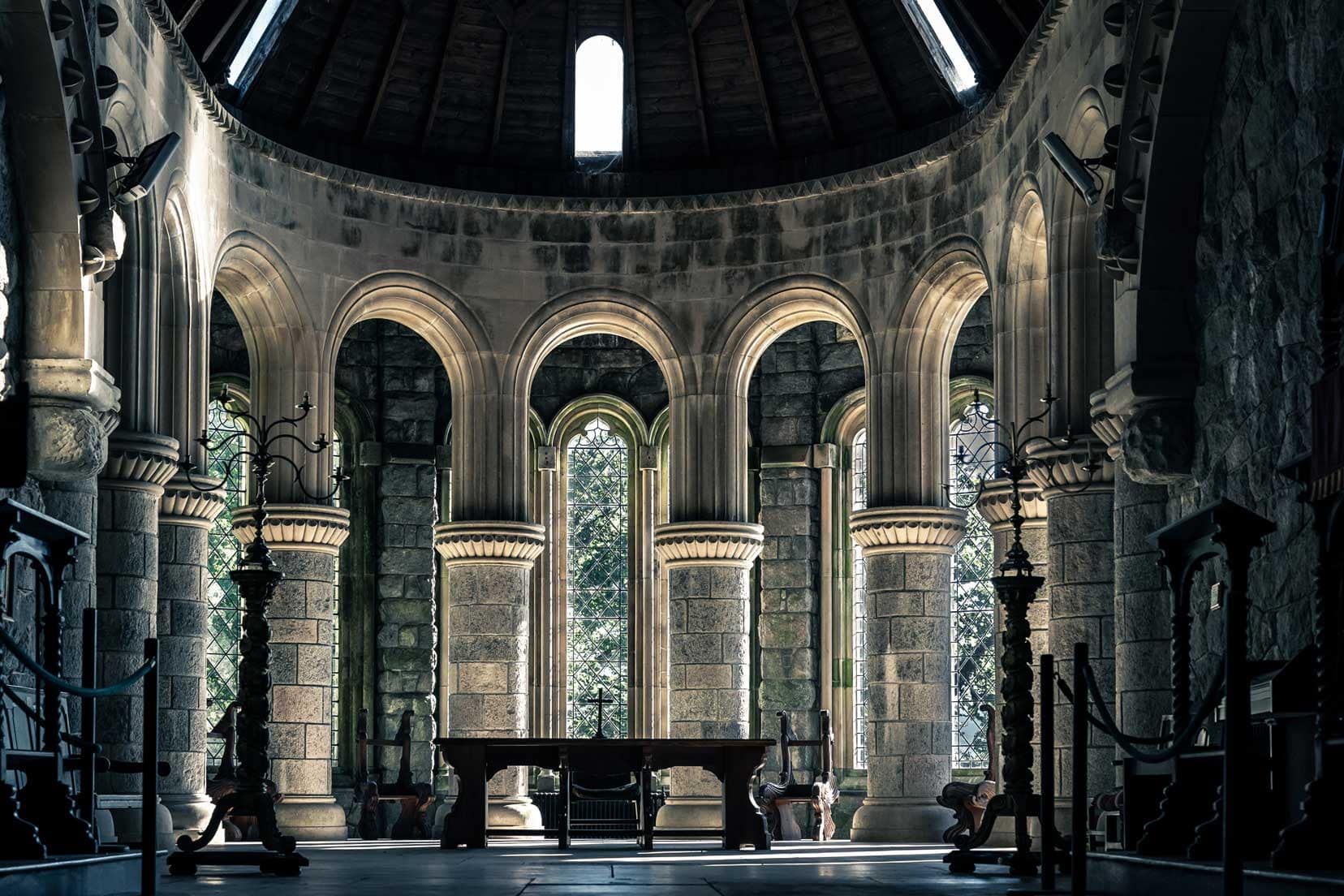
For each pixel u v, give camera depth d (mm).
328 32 22344
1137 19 14531
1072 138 17406
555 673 27094
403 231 23109
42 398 14922
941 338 22109
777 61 23312
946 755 21688
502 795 23219
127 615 17609
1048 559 17875
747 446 25766
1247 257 13234
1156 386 14648
